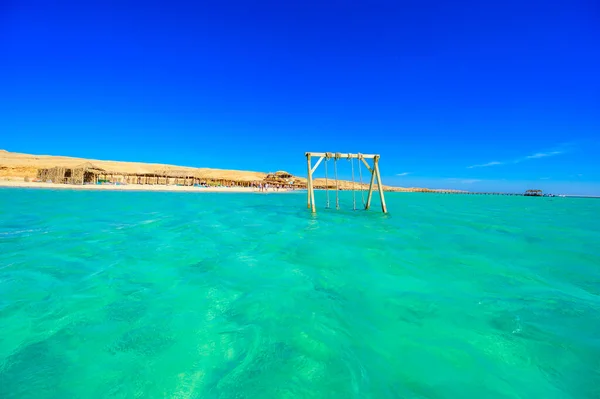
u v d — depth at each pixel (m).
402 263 7.09
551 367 3.22
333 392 2.77
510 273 6.42
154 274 6.00
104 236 9.87
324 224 13.60
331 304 4.67
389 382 2.94
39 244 8.55
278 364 3.16
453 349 3.50
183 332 3.78
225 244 8.90
